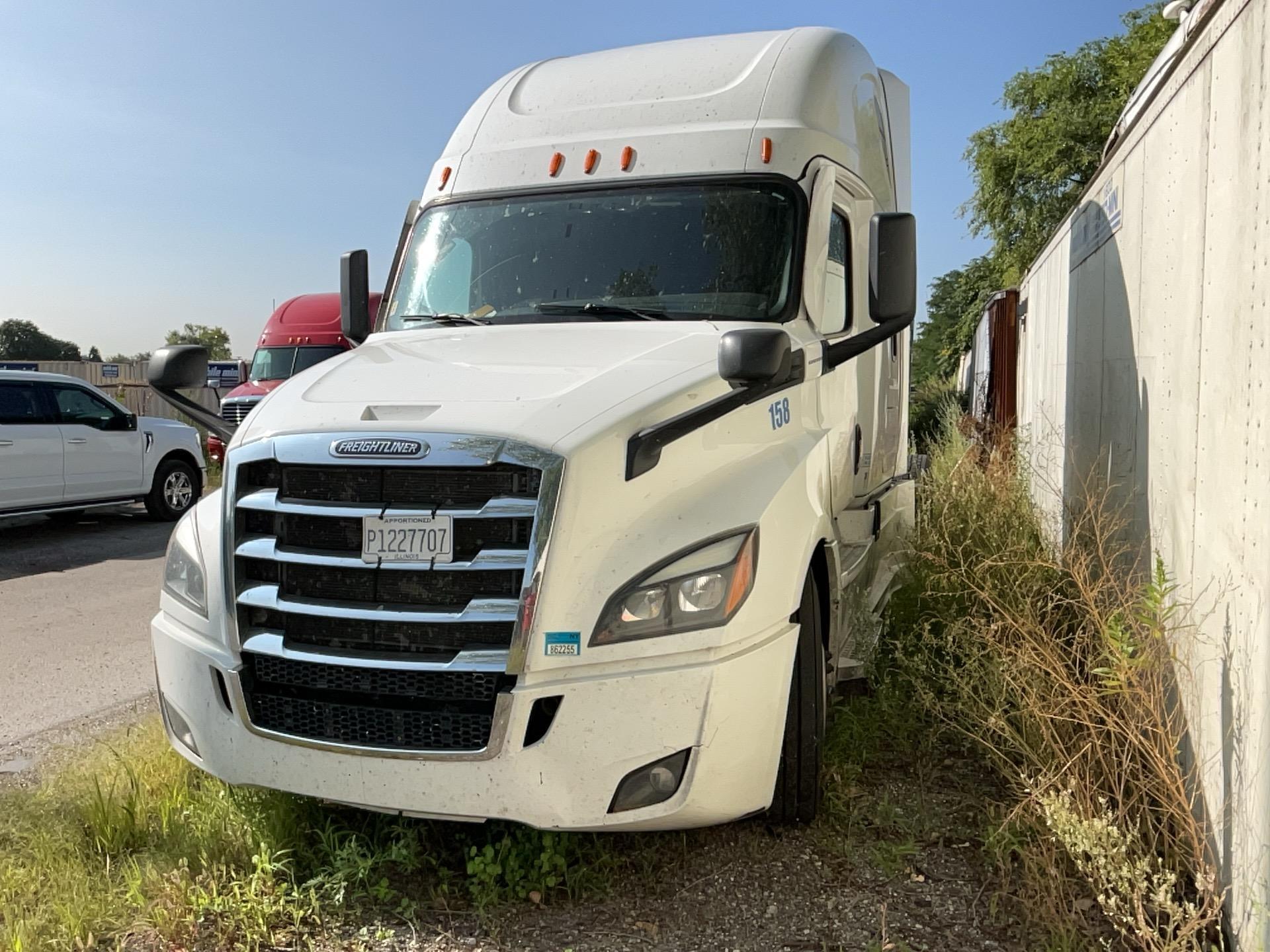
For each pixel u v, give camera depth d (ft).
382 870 11.18
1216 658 10.59
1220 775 10.10
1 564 33.86
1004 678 12.76
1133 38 119.44
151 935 10.15
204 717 11.00
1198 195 12.64
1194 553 12.17
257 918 10.04
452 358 12.49
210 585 11.05
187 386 13.48
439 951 9.87
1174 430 13.65
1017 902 10.49
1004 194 124.98
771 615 10.41
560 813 9.71
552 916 10.46
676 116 15.35
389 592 10.10
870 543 16.55
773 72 15.49
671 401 10.66
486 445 9.81
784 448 11.95
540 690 9.59
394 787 10.02
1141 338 16.57
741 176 14.49
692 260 14.12
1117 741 11.57
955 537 19.17
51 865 11.16
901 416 22.74
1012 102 124.88
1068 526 21.36
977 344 72.74
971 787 13.30
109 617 25.50
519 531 9.78
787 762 11.86
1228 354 10.75
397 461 9.96
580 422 10.08
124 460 42.19
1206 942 9.24
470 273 15.08
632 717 9.67
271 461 10.69
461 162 16.25
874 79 18.85
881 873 11.20
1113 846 9.97
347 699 10.30
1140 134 17.03
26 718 17.29
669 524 10.06
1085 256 23.68
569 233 14.79
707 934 10.09
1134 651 12.22
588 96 16.26
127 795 12.60
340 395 11.37
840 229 16.62
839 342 14.46
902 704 14.96
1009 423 41.09
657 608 9.73
